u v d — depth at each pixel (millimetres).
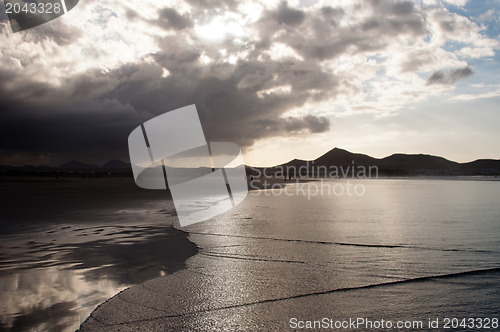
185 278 4395
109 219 9758
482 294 3816
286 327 3033
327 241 6621
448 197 18281
